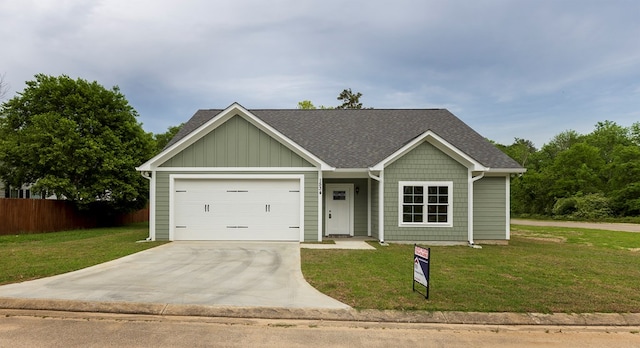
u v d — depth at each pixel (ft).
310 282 24.91
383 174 45.11
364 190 51.24
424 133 44.57
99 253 35.55
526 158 197.36
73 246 40.57
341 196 51.52
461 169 45.14
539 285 24.98
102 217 78.74
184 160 45.11
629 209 114.01
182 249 38.37
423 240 44.78
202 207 45.27
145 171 46.21
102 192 71.41
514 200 153.48
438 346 15.90
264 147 45.27
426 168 45.16
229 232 45.14
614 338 17.34
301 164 45.29
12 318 18.48
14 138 69.87
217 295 21.77
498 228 47.83
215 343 15.71
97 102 72.79
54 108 71.26
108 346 15.25
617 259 36.42
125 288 22.98
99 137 71.51
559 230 77.25
